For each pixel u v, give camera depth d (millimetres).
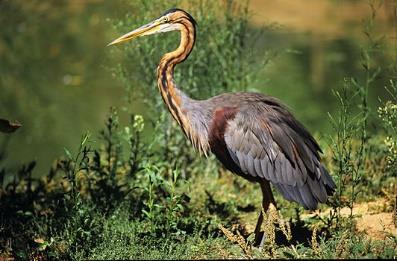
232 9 14258
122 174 13133
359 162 10680
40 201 12453
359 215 11078
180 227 10828
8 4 30078
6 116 22203
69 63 26578
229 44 14125
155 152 13547
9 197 12289
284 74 23781
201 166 14078
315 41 27312
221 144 10672
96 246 10141
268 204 10539
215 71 14109
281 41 27000
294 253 9414
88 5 31547
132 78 14375
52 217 11266
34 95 23828
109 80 24953
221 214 11984
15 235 10883
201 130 10773
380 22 21484
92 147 18906
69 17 30891
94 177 13250
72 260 9891
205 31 13875
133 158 12539
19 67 26250
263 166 10328
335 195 11273
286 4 32406
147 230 10672
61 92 24031
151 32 11242
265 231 9570
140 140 14055
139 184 12586
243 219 11906
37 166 18594
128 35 11305
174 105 10961
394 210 11078
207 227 11008
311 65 24641
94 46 28109
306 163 10227
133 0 14352
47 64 26484
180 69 13945
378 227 10766
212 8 14086
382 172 12430
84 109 22422
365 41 24938
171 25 11141
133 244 10016
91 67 26250
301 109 20969
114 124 13031
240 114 10492
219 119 10625
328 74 23672
